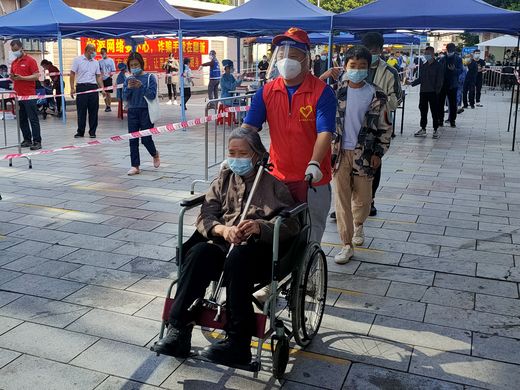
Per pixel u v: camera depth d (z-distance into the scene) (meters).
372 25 9.85
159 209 6.16
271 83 3.56
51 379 3.01
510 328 3.61
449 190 7.14
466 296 4.08
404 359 3.24
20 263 4.58
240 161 3.09
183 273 2.99
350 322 3.69
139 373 3.08
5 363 3.14
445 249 5.03
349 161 4.51
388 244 5.14
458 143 10.91
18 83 9.62
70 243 5.05
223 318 2.91
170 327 3.00
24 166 8.36
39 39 16.30
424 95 11.37
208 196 3.31
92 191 6.91
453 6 9.24
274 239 2.86
